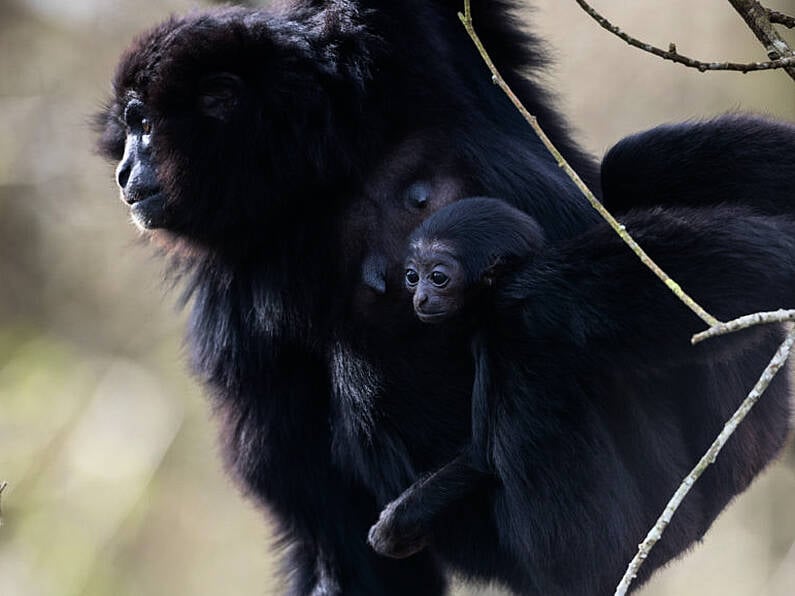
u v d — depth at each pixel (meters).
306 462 12.69
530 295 10.96
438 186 12.12
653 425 11.41
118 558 28.39
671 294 10.42
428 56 12.17
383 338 11.96
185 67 12.25
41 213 30.38
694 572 25.53
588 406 10.95
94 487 28.56
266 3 15.16
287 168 12.06
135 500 28.52
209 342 12.75
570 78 26.16
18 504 28.19
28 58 30.16
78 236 30.53
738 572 25.38
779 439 12.11
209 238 12.38
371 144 12.05
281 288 12.17
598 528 11.12
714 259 10.45
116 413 29.56
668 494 11.45
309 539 13.35
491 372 11.17
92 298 31.34
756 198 11.43
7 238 30.33
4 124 29.94
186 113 12.27
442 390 11.89
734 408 11.52
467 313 11.50
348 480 12.81
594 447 10.98
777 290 10.41
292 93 12.03
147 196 12.47
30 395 29.61
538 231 11.52
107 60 30.17
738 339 10.41
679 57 9.95
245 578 29.03
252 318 12.38
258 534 29.66
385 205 12.10
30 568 27.47
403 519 11.47
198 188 12.22
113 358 30.38
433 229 11.45
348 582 13.41
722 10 25.59
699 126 11.72
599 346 10.73
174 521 29.23
